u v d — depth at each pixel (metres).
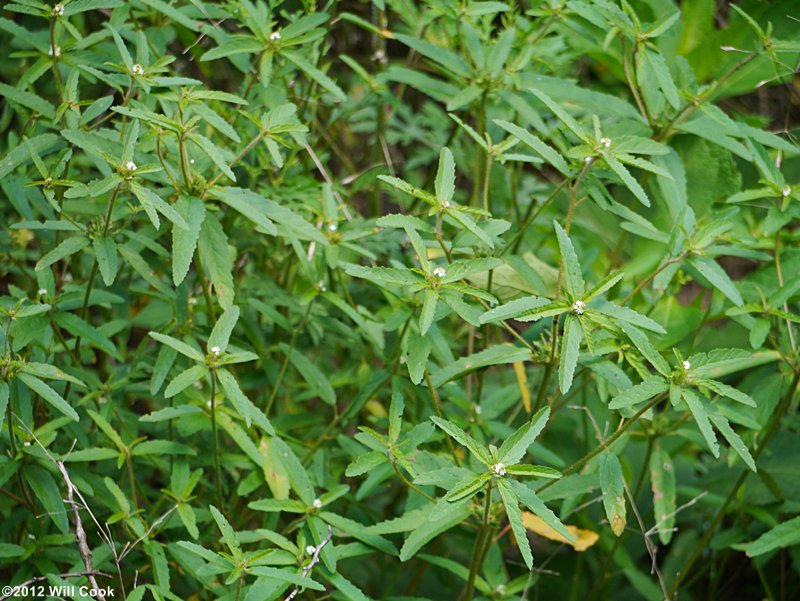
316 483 1.05
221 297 0.95
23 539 1.03
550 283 1.12
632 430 1.09
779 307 1.06
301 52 1.11
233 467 1.08
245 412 0.89
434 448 1.08
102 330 1.03
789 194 1.03
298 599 1.03
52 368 0.91
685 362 0.88
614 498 0.92
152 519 1.03
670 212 1.08
